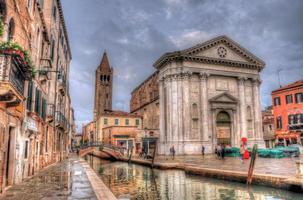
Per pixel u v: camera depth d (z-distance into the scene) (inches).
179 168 905.5
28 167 551.5
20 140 462.9
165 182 709.3
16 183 441.7
